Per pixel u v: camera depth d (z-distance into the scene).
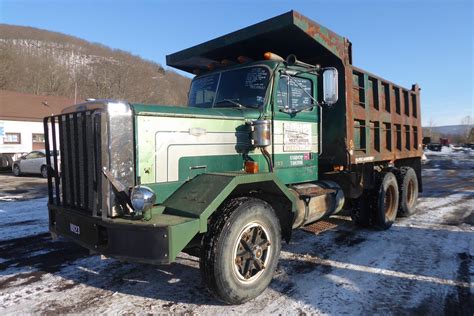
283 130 5.08
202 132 4.24
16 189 12.91
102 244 3.68
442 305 3.72
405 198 7.64
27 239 6.18
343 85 5.97
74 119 3.94
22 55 66.00
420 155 9.49
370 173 6.70
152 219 3.47
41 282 4.36
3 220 7.63
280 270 4.70
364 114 6.56
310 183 5.86
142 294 4.01
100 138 3.59
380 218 6.66
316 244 5.86
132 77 66.56
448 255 5.27
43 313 3.59
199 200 3.65
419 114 9.39
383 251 5.48
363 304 3.75
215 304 3.76
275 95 4.95
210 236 3.60
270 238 4.04
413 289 4.11
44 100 33.97
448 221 7.49
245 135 4.68
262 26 5.09
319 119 5.79
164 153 3.93
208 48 5.74
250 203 3.87
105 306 3.73
